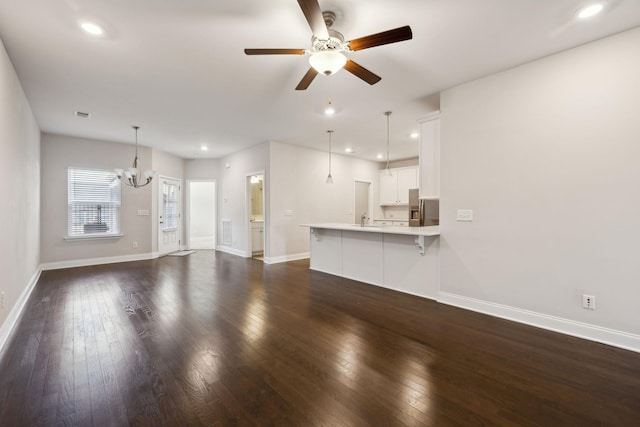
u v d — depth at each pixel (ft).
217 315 10.01
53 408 5.38
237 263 19.48
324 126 15.89
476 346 7.80
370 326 9.12
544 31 7.57
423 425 4.97
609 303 7.89
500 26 7.36
